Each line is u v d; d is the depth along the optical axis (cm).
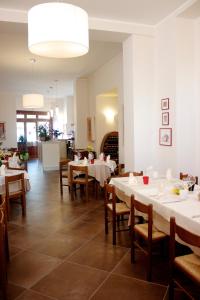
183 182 313
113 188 299
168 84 429
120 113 622
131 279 233
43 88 1066
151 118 471
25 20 387
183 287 194
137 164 466
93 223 375
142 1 371
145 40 458
